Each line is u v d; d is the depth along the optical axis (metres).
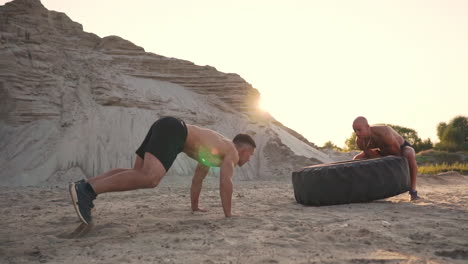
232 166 4.60
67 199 7.38
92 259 2.79
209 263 2.62
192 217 4.73
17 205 6.46
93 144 14.89
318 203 5.82
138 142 15.71
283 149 18.25
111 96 17.00
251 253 2.87
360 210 5.21
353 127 6.71
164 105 18.30
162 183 13.22
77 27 19.75
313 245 3.10
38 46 17.05
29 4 17.69
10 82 15.48
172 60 21.39
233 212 5.17
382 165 5.94
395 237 3.39
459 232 3.58
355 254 2.82
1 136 14.55
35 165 13.36
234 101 21.20
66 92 16.59
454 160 39.69
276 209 5.50
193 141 4.42
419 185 12.02
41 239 3.51
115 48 20.47
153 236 3.52
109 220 4.57
